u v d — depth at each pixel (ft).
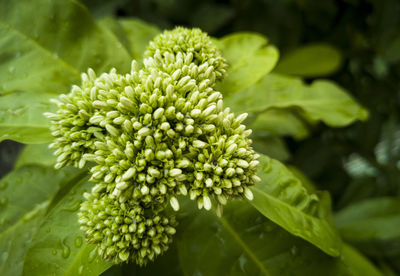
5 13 1.34
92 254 1.22
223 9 2.08
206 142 1.22
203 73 1.26
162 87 1.22
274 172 1.30
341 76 2.39
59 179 1.38
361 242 1.80
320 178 2.38
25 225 1.35
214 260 1.29
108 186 1.20
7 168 1.64
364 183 2.22
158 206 1.21
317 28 2.32
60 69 1.36
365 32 2.27
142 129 1.18
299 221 1.27
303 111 1.51
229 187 1.18
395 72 2.35
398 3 2.04
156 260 1.32
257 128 1.62
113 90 1.22
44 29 1.35
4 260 1.32
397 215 1.67
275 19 2.15
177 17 2.10
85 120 1.23
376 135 2.32
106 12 1.88
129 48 1.50
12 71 1.34
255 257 1.29
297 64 2.03
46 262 1.22
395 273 1.90
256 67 1.42
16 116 1.29
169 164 1.19
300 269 1.28
